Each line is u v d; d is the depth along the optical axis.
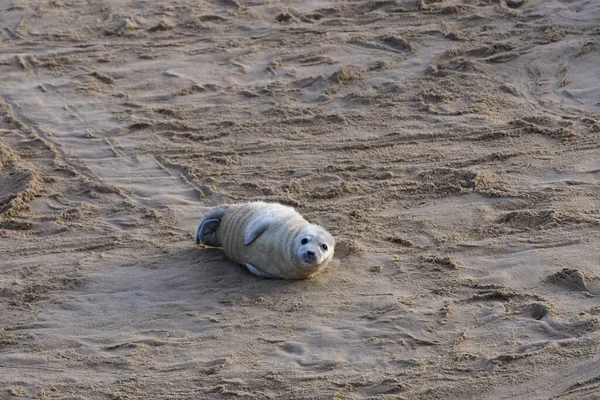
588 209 33.22
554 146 38.88
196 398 23.45
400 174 36.84
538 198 34.22
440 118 41.94
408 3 54.19
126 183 36.84
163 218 33.81
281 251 28.77
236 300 28.09
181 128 41.84
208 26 52.66
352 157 38.59
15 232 32.97
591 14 51.62
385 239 31.80
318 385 23.77
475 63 46.88
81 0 56.09
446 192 35.12
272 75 46.94
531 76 45.84
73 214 34.22
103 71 47.75
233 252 30.16
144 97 45.03
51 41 51.31
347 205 34.38
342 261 30.27
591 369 23.73
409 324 26.44
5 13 54.53
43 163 38.56
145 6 55.16
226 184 36.50
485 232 31.92
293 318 27.00
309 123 42.03
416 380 23.83
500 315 26.66
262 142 40.28
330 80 45.94
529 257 29.97
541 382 23.44
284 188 35.84
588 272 28.81
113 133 41.44
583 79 45.25
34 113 43.44
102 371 24.77
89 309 27.88
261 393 23.56
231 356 25.17
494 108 42.78
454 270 29.39
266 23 52.88
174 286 29.08
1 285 29.16
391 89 44.88
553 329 25.77
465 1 54.50
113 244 31.88
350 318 26.95
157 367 24.84
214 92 45.44
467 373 24.03
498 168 37.06
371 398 23.16
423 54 48.41
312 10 54.03
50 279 29.53
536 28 50.56
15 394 23.80
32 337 26.42
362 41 50.16
